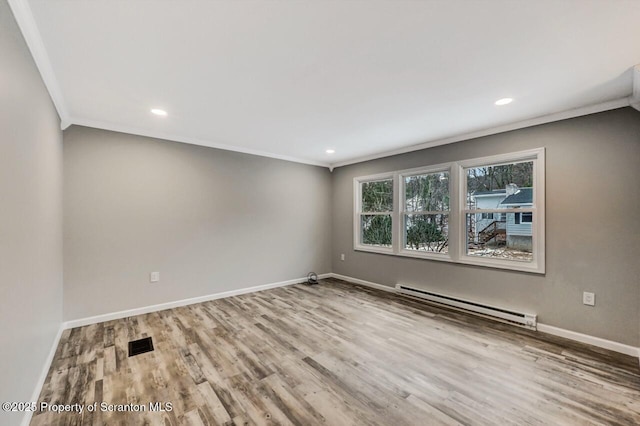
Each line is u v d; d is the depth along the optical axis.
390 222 4.77
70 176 3.12
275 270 4.93
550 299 2.98
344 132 3.62
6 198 1.38
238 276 4.47
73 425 1.67
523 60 1.96
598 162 2.69
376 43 1.77
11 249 1.45
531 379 2.15
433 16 1.51
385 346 2.69
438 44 1.78
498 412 1.79
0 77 1.28
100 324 3.21
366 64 2.02
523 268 3.17
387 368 2.30
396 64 2.02
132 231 3.52
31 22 1.53
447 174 4.00
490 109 2.82
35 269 1.90
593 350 2.60
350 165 5.39
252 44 1.78
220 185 4.29
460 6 1.43
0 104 1.29
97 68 2.05
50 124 2.38
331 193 5.77
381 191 4.95
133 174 3.53
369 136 3.79
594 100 2.60
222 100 2.64
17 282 1.54
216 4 1.42
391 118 3.10
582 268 2.79
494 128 3.38
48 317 2.31
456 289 3.80
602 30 1.62
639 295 2.49
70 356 2.47
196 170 4.05
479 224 3.64
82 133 3.20
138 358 2.44
